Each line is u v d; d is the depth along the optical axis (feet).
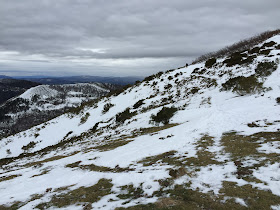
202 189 21.17
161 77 177.47
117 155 42.78
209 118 52.06
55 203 24.62
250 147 30.37
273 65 78.23
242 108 53.98
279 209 15.81
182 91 121.49
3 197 30.58
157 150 39.40
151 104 120.67
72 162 48.11
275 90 60.13
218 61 147.74
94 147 63.62
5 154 140.87
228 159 27.86
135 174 28.96
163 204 19.24
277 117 41.22
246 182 20.77
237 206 17.22
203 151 33.30
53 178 37.32
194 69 154.92
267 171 21.94
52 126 170.81
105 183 28.68
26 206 24.91
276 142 29.91
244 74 91.86
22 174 47.19
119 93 198.49
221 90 88.33
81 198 24.94
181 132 48.42
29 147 140.26
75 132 138.00
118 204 21.34
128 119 101.40
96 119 148.46
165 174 26.58
